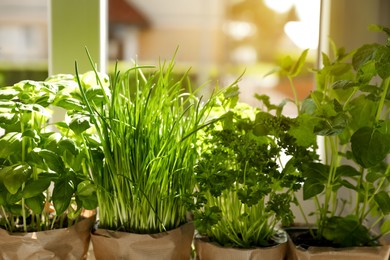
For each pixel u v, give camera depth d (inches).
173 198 37.8
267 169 35.3
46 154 34.4
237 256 36.7
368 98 36.7
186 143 36.5
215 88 39.5
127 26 506.9
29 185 34.2
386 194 37.6
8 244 36.0
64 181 34.6
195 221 35.2
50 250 36.2
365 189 39.4
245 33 497.7
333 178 38.0
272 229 39.6
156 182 36.7
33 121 38.6
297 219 47.1
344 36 46.8
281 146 36.1
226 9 506.6
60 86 36.9
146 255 36.3
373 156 34.2
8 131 36.4
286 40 469.4
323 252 36.2
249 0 493.7
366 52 36.5
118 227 38.1
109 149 35.4
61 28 45.9
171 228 38.6
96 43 46.2
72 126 33.3
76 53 46.2
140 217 37.3
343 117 33.8
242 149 35.3
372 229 45.6
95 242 37.6
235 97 40.1
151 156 35.9
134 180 36.0
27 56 362.9
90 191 35.6
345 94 40.3
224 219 38.8
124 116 35.4
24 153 36.2
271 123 36.3
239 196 35.0
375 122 35.9
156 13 515.2
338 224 38.1
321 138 48.2
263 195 35.1
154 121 36.2
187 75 39.6
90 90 36.2
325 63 40.2
